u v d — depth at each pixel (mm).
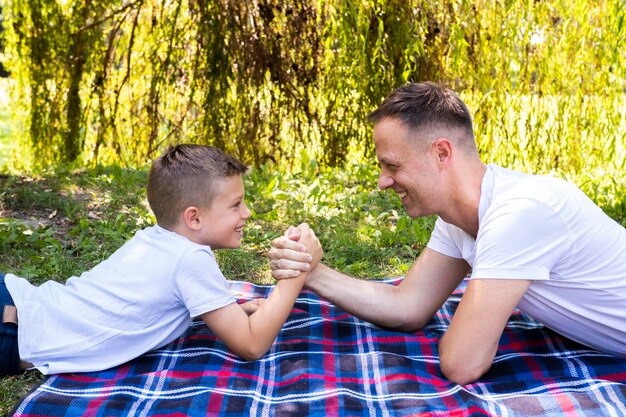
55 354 2686
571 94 6469
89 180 5613
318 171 6387
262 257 4270
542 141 6688
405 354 2971
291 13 6273
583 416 2447
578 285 2648
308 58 6422
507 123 6562
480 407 2459
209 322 2750
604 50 6262
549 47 6391
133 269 2762
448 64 6316
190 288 2691
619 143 7352
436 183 2674
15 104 7141
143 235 2871
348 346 3031
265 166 6129
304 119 6652
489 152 6535
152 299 2711
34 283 3754
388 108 2668
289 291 2867
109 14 6781
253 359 2836
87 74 6910
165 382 2666
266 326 2785
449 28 6250
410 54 6176
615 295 2654
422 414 2457
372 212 4980
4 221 4438
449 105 2648
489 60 6367
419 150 2641
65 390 2561
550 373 2779
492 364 2850
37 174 5883
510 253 2523
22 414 2422
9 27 6930
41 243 4152
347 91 6402
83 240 4277
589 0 6270
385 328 3156
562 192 2605
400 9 6094
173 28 6504
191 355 2893
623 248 2689
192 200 2791
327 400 2549
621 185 5734
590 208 2666
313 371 2754
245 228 4613
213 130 6492
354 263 4164
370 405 2553
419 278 3098
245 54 6305
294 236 2918
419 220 4828
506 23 6258
